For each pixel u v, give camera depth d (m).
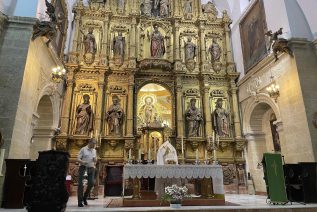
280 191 8.12
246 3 17.17
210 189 8.48
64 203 5.93
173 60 16.45
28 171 8.04
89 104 14.81
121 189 11.81
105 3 17.33
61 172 6.06
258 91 13.88
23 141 9.45
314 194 8.20
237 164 14.86
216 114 15.61
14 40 9.38
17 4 9.99
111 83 15.47
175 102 15.60
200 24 17.38
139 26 16.83
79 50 15.78
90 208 7.13
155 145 13.88
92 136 13.84
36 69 10.48
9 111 8.63
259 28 14.16
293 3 11.83
